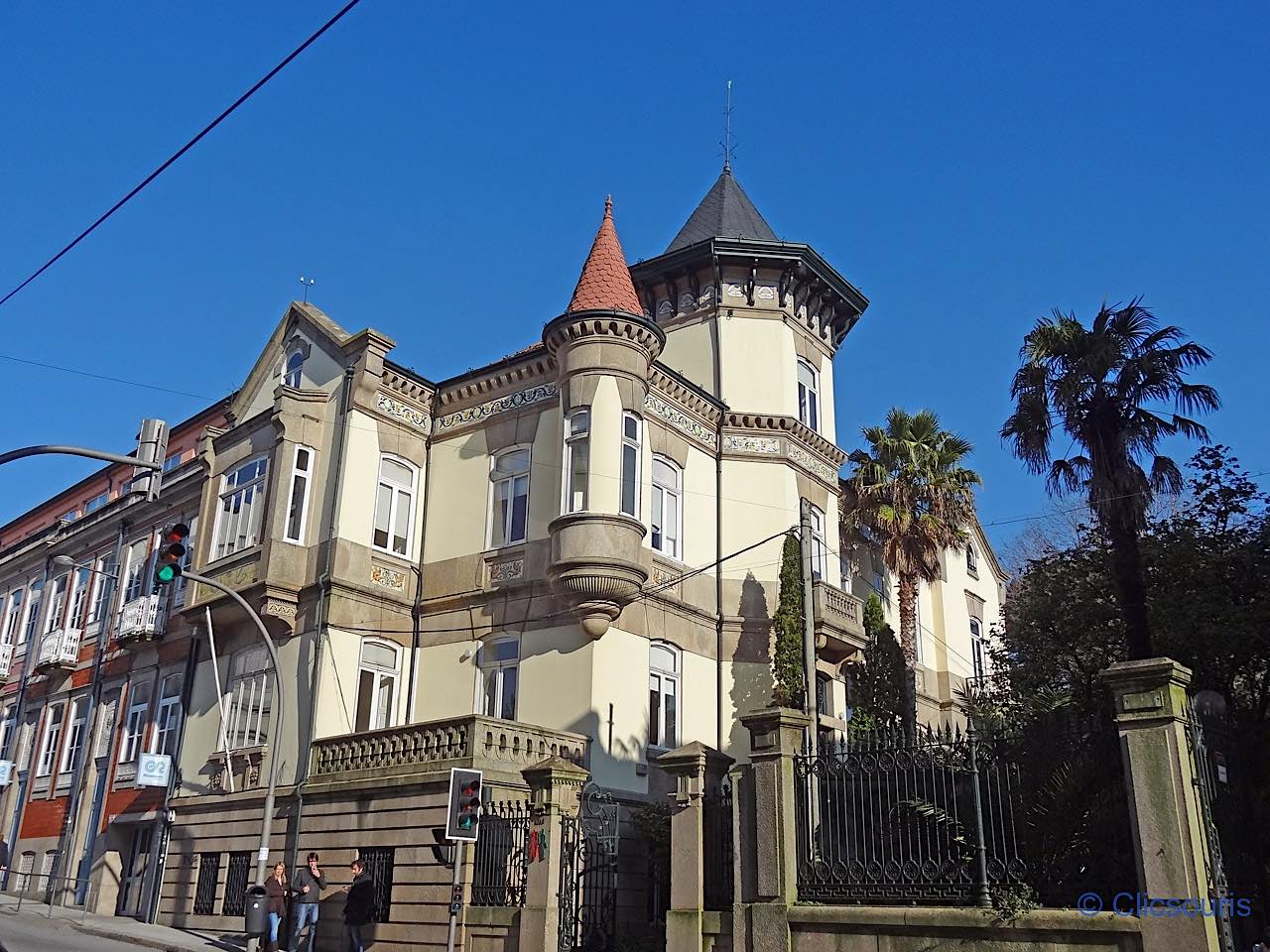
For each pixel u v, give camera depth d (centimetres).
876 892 1305
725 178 3406
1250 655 1786
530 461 2548
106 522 3541
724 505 2775
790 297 3045
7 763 3481
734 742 2569
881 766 1368
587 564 2291
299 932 1925
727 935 1409
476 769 1902
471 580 2547
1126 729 1136
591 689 2250
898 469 3278
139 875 2777
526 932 1673
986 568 4331
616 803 2162
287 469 2562
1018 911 1160
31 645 3766
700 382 2941
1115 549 1922
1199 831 1082
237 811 2406
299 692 2394
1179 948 1045
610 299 2572
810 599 2252
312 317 2817
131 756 2975
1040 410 2119
